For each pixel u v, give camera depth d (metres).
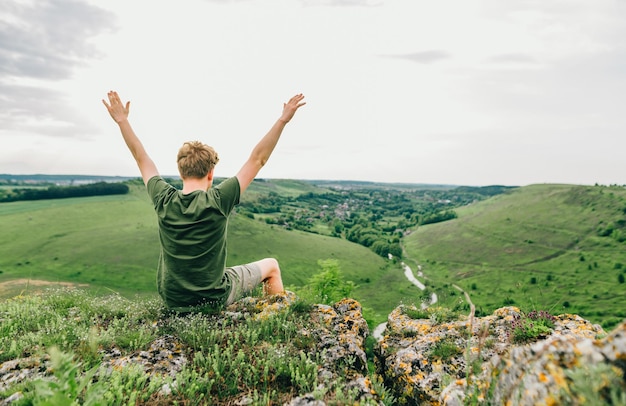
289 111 4.00
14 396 2.68
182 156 4.01
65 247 140.75
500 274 156.50
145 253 138.62
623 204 194.00
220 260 4.27
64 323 4.24
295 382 3.26
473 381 2.54
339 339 4.24
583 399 1.62
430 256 197.00
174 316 4.45
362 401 2.90
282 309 4.69
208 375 3.30
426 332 5.04
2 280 111.06
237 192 3.91
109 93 4.30
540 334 4.31
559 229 195.00
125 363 3.45
